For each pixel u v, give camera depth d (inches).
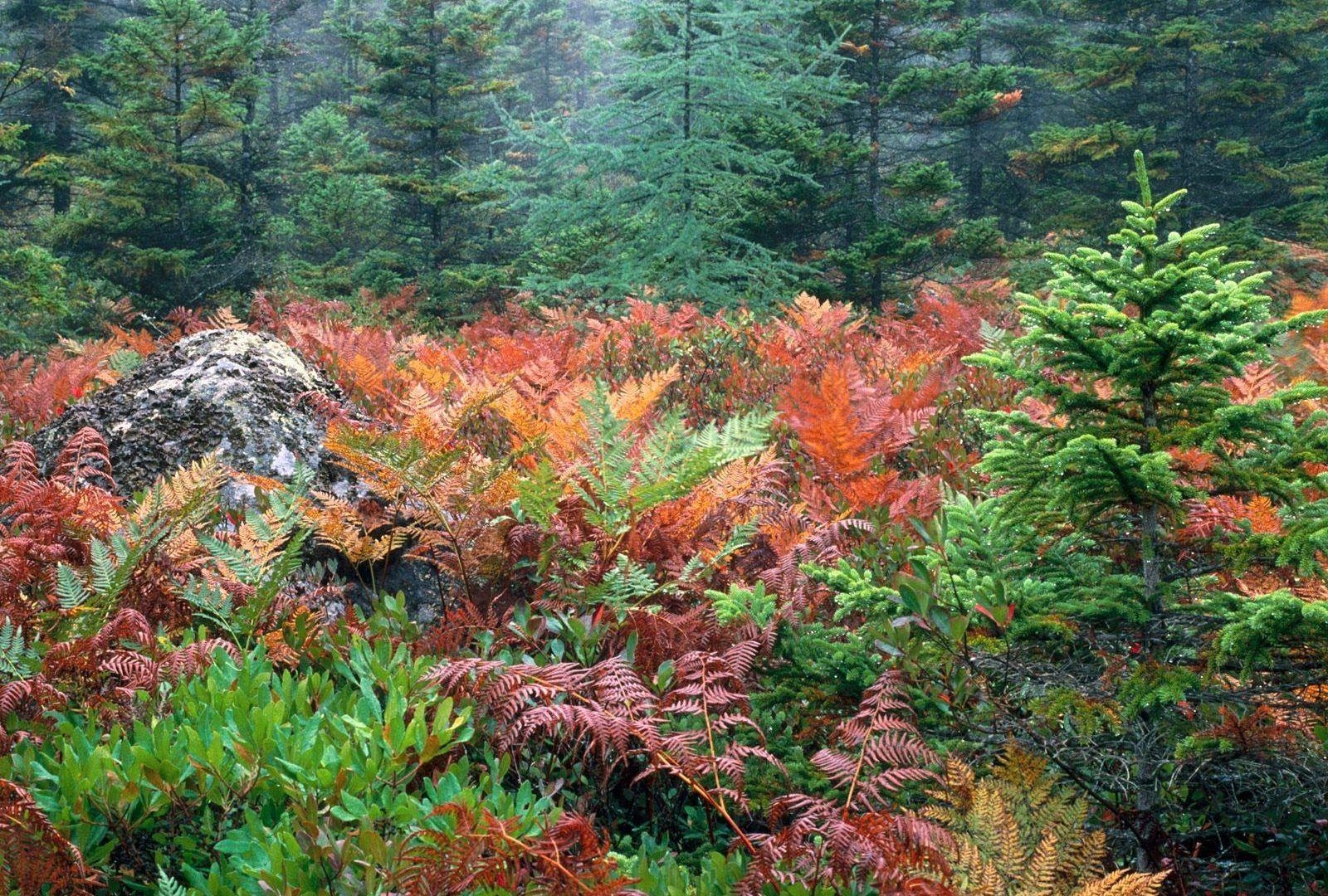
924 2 811.4
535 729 107.7
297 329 263.0
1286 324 100.1
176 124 789.2
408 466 135.1
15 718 98.4
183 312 487.5
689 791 116.7
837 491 173.6
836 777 103.6
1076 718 108.2
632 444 150.8
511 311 572.4
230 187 887.7
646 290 432.5
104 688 109.3
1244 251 657.6
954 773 99.2
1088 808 107.6
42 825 79.0
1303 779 105.2
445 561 139.6
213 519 146.6
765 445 204.4
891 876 84.2
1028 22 1160.8
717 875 91.5
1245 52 934.4
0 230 881.5
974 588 110.4
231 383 172.2
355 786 87.6
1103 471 101.6
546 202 625.3
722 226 643.5
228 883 81.1
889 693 105.6
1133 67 892.0
